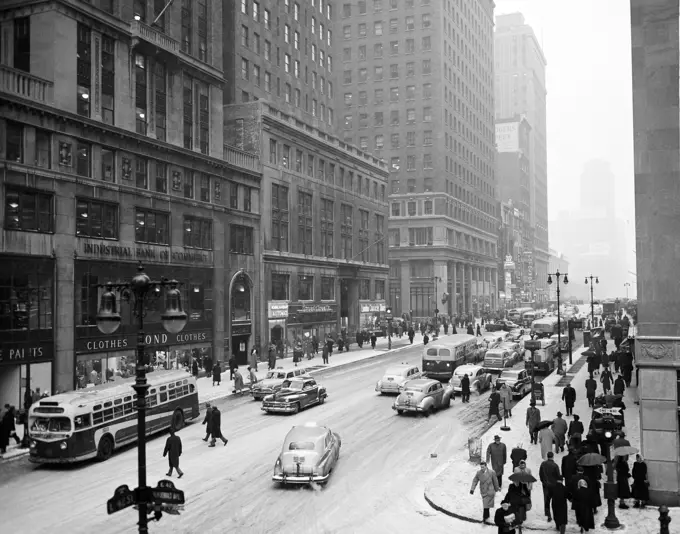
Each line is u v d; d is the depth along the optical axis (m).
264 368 47.34
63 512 17.12
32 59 33.12
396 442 24.58
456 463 21.30
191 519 16.58
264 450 23.27
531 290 173.50
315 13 73.62
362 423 28.00
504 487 18.53
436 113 101.69
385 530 15.72
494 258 135.25
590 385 29.94
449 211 105.00
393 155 103.56
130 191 37.75
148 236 39.50
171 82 42.53
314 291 61.41
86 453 21.38
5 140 30.33
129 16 39.06
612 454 21.62
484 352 47.72
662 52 18.88
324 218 64.75
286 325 55.69
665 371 18.05
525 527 15.50
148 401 25.19
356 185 72.44
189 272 43.00
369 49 105.00
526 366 39.09
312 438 19.80
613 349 54.12
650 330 18.39
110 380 35.53
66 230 33.09
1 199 29.77
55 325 32.00
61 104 33.16
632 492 17.42
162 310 40.06
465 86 116.31
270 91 63.00
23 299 30.64
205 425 27.92
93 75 35.69
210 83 46.88
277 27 64.81
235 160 49.62
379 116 104.31
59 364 32.12
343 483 19.53
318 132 64.31
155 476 20.23
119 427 23.16
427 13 102.31
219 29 48.66
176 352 41.53
